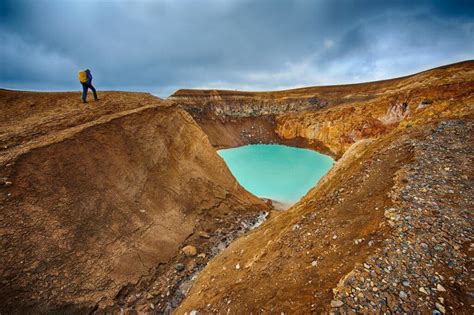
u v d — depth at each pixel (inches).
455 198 212.1
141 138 641.0
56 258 356.8
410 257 168.7
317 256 220.2
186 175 703.7
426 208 208.8
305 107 2578.7
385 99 1716.3
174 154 721.0
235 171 1477.6
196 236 574.9
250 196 887.7
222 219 674.8
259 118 2726.4
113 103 709.9
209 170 807.1
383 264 169.5
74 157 478.0
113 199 491.8
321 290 173.5
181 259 495.2
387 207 227.1
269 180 1299.2
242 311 210.4
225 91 2807.6
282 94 2827.3
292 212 400.8
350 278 166.1
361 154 437.7
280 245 281.7
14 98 627.2
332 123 2021.4
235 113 2723.9
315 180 1289.4
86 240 406.0
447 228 183.5
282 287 205.3
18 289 304.0
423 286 146.7
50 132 514.9
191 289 386.3
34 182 400.5
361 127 1760.6
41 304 311.9
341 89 2561.5
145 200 554.6
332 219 265.9
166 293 410.6
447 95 1359.5
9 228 337.4
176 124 791.7
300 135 2370.8
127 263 427.2
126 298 386.3
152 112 733.3
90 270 379.9
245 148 2305.6
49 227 375.2
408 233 188.7
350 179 328.5
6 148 434.3
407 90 1606.8
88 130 539.8
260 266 268.7
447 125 351.3
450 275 148.6
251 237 429.4
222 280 311.1
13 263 316.5
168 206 592.1
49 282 332.5
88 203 447.2
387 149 352.8
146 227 506.6
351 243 209.8
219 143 2380.7
